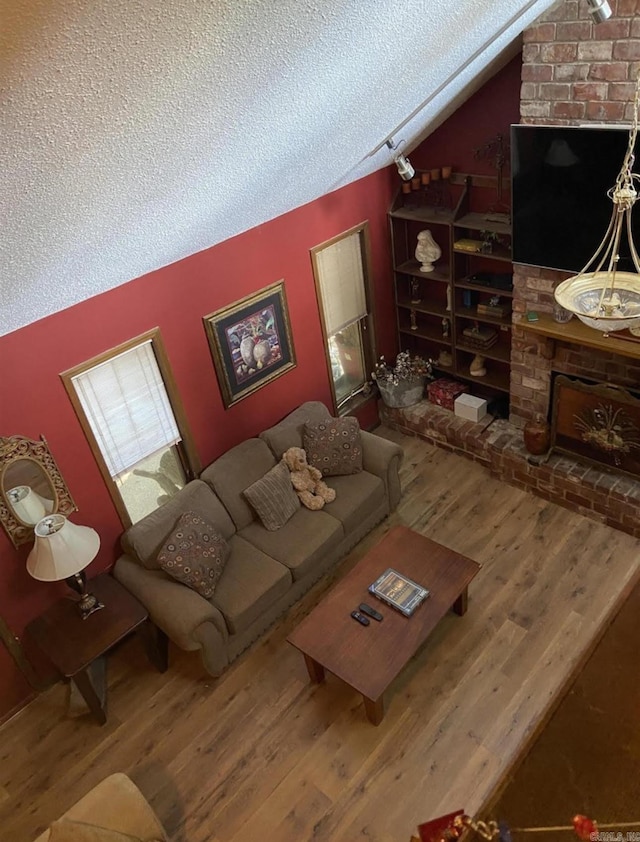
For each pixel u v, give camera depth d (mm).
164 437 4176
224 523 4262
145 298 3752
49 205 2072
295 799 3318
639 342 3936
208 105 2002
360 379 5684
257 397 4676
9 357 3277
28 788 3516
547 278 4336
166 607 3695
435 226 5227
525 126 3814
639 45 3293
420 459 5367
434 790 3266
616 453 4375
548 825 1441
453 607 4012
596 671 1680
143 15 1372
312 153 3357
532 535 4543
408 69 2883
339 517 4363
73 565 3424
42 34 1252
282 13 1690
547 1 3342
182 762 3541
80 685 3588
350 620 3605
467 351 5227
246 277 4270
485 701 3600
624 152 3539
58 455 3629
